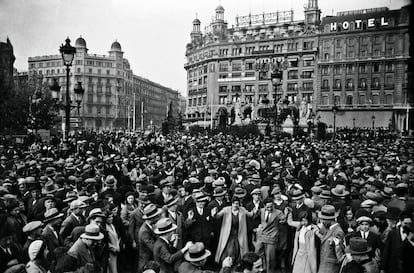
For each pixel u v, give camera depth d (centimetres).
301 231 791
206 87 10738
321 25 9112
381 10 8512
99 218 743
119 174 1468
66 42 2111
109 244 766
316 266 763
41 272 603
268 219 903
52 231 729
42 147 2405
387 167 1598
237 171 1384
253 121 5638
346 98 8738
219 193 952
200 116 11050
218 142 3350
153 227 761
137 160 1773
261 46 9931
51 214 745
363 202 880
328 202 921
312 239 768
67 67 2136
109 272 775
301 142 3509
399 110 7894
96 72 12588
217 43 10412
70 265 550
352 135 5284
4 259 607
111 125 12838
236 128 5288
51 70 12269
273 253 891
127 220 913
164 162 1806
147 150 2703
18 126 4628
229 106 10019
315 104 9075
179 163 1641
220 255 875
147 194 866
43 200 909
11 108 4488
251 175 1256
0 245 639
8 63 4466
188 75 12044
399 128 7856
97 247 705
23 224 885
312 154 2131
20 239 775
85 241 673
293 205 983
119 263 907
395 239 674
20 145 2934
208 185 1133
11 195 904
